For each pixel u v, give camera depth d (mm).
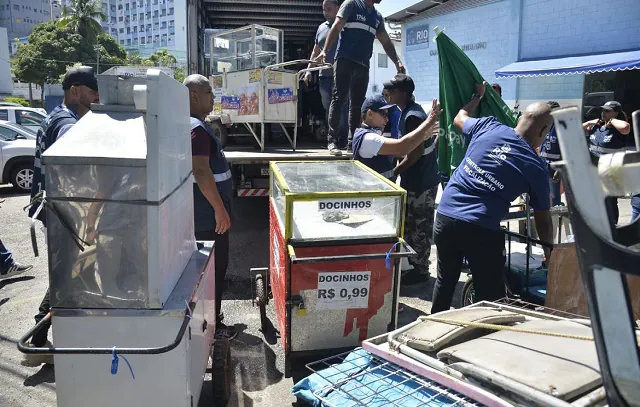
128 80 2041
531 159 2926
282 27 9234
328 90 6578
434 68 15820
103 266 1981
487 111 4137
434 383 2062
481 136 3139
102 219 1940
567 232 3854
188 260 2619
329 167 3873
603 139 7137
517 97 13148
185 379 2088
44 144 3266
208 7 8391
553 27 12000
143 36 146250
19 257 5887
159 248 1980
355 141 3865
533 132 3070
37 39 49688
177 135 2312
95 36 51875
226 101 6293
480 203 2984
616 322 1209
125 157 1871
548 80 12391
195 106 3354
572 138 1175
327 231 2961
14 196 9781
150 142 1910
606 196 1207
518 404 1760
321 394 2160
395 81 4309
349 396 2096
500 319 2342
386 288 2988
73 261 1976
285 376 3072
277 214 3285
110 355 2051
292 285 2877
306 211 3047
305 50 10062
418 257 4910
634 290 2574
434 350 2154
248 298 4648
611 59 10328
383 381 2193
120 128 1967
